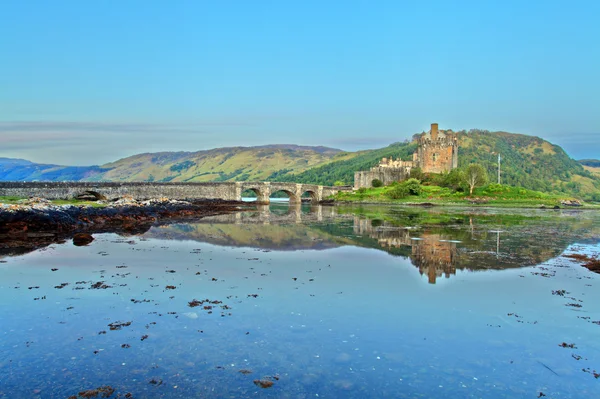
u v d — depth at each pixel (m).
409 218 78.69
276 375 15.23
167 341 17.83
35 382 14.51
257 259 35.22
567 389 14.84
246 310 21.75
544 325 20.50
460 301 23.97
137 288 25.64
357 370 15.73
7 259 33.81
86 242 43.31
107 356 16.44
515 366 16.36
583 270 32.19
